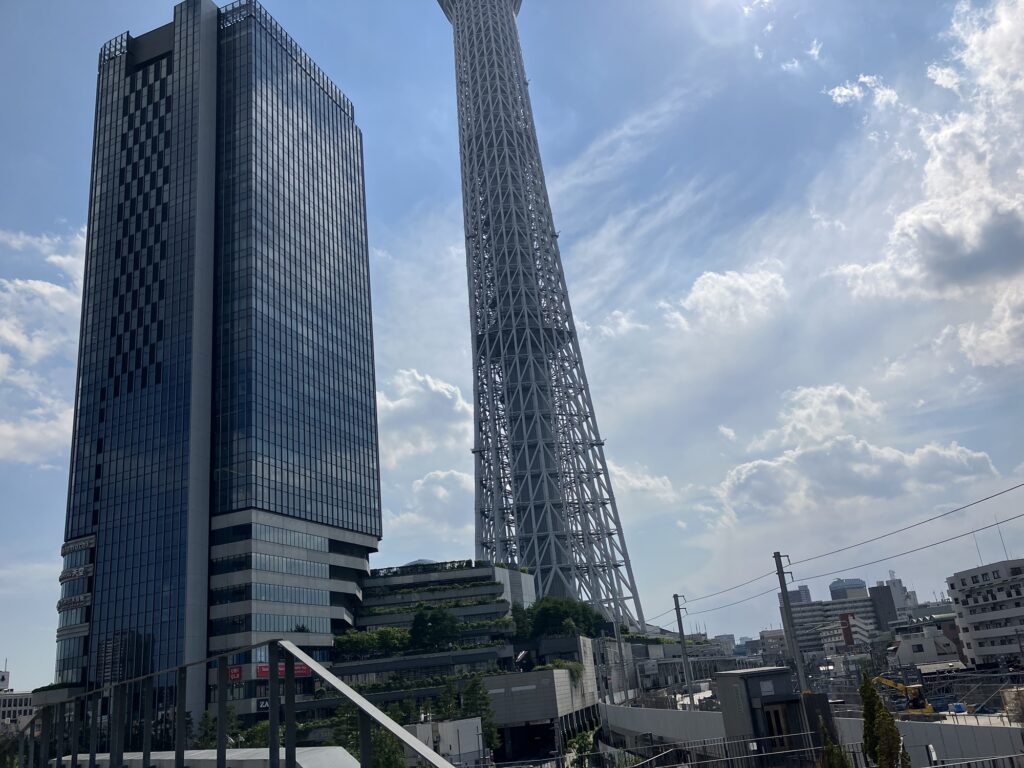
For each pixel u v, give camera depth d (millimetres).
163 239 168000
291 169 185250
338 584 166500
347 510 178875
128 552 150125
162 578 145500
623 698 136500
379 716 12719
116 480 156375
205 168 170125
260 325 161375
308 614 154750
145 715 20781
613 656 168000
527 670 148875
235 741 105562
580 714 139250
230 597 143625
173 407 155000
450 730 91500
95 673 144750
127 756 24391
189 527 145875
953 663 186250
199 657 140500
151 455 154375
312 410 173250
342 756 17891
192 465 149750
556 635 155375
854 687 90500
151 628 142750
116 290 170625
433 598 176250
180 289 162125
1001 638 174125
